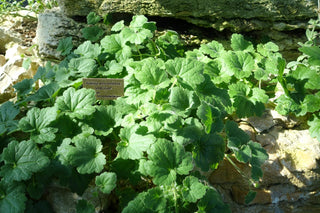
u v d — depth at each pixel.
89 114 2.18
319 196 2.37
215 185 2.35
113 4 3.02
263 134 2.55
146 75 2.27
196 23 3.11
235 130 2.27
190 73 2.30
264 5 3.00
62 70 2.61
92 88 2.46
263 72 2.66
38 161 1.93
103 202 2.06
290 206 2.34
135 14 3.07
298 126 2.66
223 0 2.97
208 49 2.87
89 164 1.97
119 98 2.45
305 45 2.91
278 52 3.22
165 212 1.84
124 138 2.16
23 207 1.83
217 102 2.35
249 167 2.36
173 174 1.90
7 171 1.89
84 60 2.64
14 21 4.01
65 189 2.09
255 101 2.53
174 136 2.07
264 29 3.14
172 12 3.02
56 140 2.22
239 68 2.68
